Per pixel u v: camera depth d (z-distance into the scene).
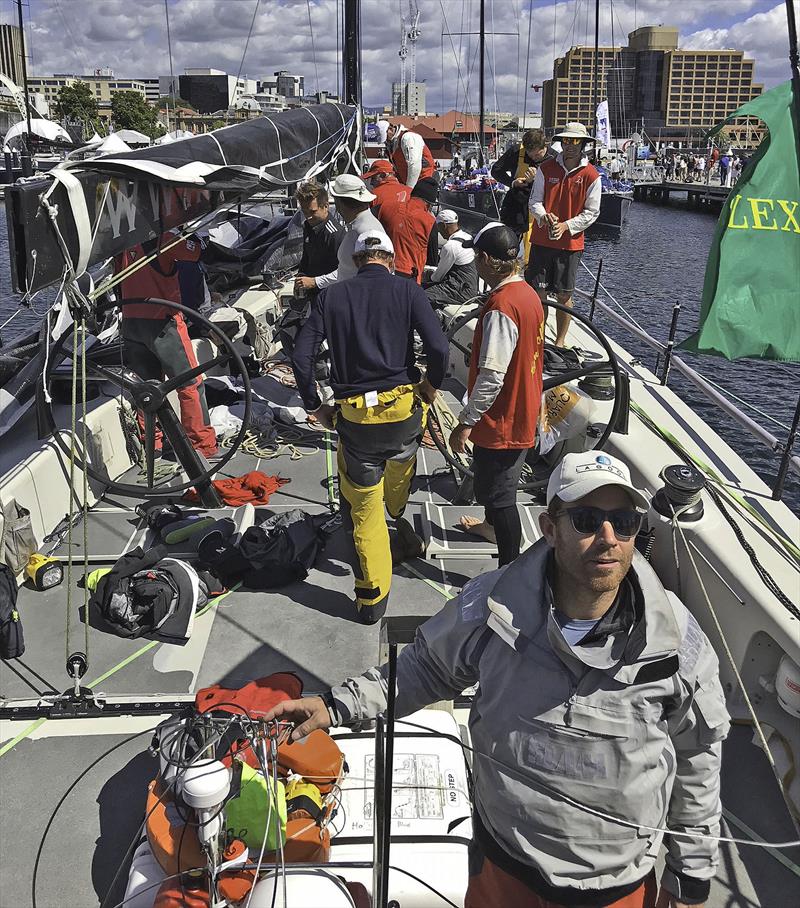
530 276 5.60
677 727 1.51
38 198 2.32
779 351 3.17
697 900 1.64
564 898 1.57
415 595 3.57
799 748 2.71
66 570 3.65
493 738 1.57
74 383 2.86
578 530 1.43
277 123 4.87
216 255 7.16
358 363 3.08
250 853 1.94
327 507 4.27
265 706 2.23
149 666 3.08
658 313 17.67
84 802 2.50
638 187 49.34
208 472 3.62
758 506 3.57
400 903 1.95
